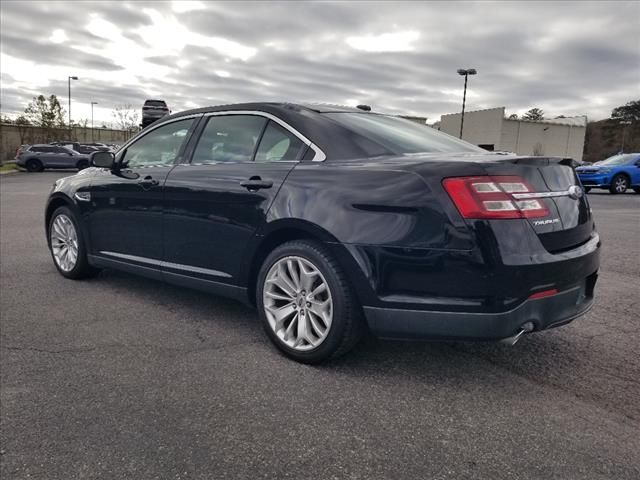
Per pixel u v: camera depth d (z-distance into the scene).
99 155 4.39
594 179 17.78
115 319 3.90
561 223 2.80
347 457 2.19
